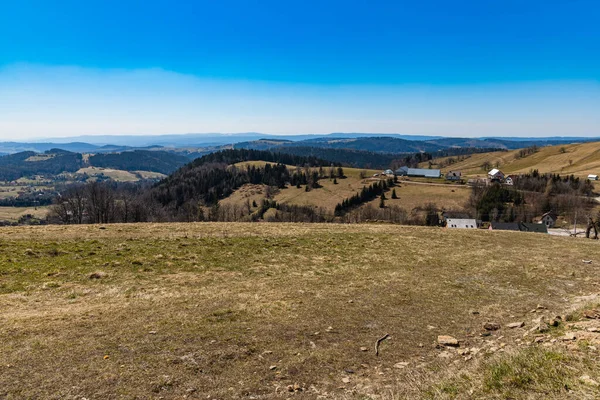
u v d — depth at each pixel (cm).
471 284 1680
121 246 2234
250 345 940
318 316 1195
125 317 1110
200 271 1795
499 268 2023
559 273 1927
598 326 978
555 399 608
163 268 1816
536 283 1730
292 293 1455
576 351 808
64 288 1444
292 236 2869
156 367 796
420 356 923
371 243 2691
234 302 1306
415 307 1331
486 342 1014
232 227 3331
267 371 811
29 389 688
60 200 6425
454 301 1416
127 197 7800
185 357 851
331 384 764
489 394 652
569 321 1099
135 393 691
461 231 3525
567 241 3119
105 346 891
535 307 1365
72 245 2205
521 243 2933
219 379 764
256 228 3303
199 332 1007
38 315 1105
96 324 1042
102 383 719
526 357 788
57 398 662
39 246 2120
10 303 1233
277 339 990
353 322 1155
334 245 2570
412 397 674
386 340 1024
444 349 972
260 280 1664
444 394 661
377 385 757
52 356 827
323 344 974
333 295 1445
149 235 2678
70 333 967
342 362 873
